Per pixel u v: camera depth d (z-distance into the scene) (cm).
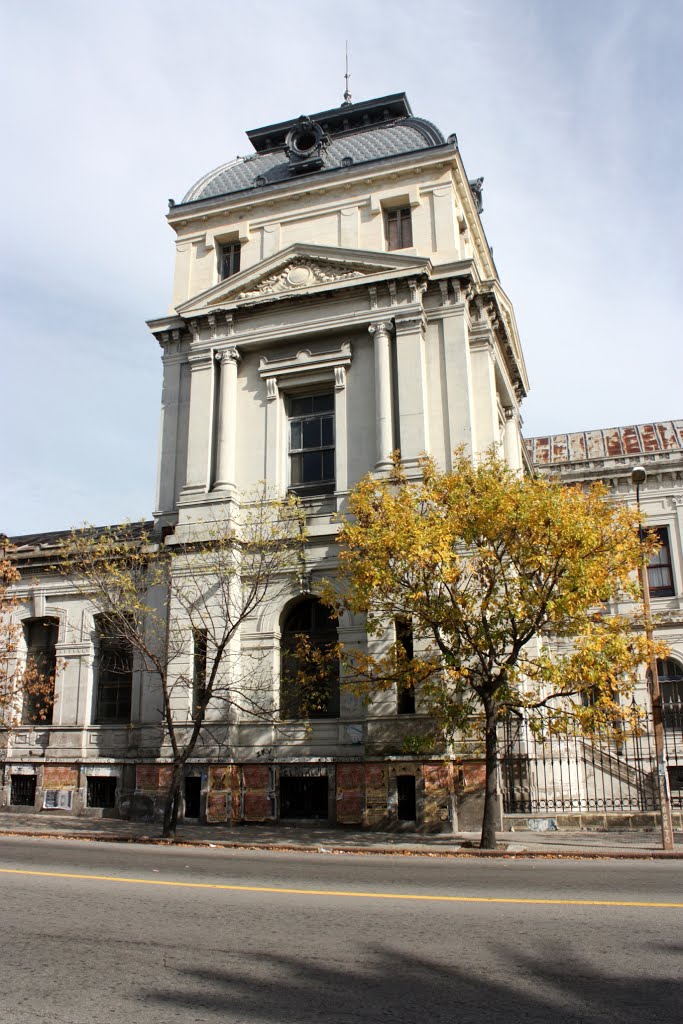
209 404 2842
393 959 741
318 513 2656
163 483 2920
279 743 2484
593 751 2414
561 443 4562
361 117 3322
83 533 2728
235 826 2400
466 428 2598
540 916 920
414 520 1922
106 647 2931
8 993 641
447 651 1922
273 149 3388
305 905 982
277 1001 626
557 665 1831
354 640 2475
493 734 1888
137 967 712
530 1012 605
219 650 2194
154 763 2547
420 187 2900
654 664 1950
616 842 1920
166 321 3028
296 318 2823
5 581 2991
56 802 2767
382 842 2002
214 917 909
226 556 2538
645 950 773
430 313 2739
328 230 2966
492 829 1831
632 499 3772
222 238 3111
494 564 1942
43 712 2975
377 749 2322
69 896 1037
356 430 2695
